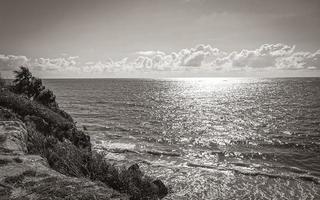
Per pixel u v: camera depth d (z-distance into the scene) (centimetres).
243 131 5347
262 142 4438
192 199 2314
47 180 600
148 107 9325
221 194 2427
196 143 4319
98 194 529
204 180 2728
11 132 987
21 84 3052
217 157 3572
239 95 15150
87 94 14912
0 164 696
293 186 2611
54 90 18262
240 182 2695
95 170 1120
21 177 615
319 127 5712
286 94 15238
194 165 3189
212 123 6294
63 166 983
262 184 2655
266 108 9188
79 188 554
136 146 3972
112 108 8850
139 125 5806
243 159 3503
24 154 820
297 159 3516
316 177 2823
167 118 6938
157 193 1547
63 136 1781
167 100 12075
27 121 1597
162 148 3941
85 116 6962
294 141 4478
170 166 3128
